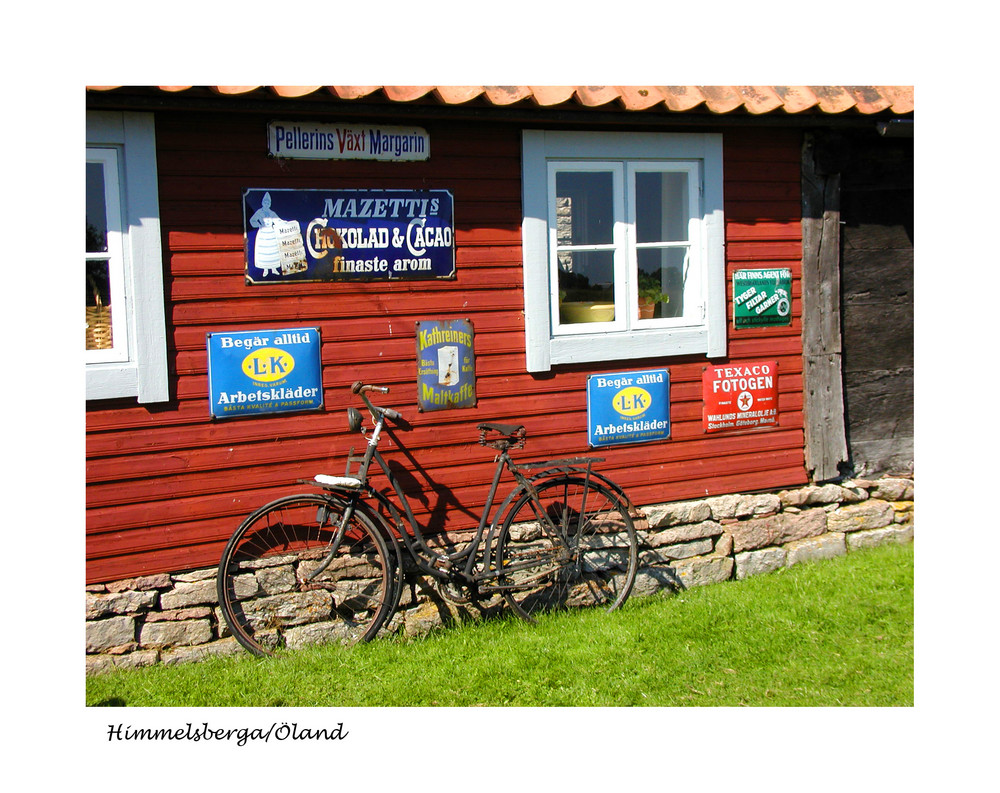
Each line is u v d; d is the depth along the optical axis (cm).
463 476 594
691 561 647
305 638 550
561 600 611
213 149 528
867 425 708
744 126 644
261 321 545
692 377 652
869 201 695
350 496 546
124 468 522
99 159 507
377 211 563
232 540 529
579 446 623
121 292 516
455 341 586
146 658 521
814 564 670
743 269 659
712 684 501
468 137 580
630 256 628
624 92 579
